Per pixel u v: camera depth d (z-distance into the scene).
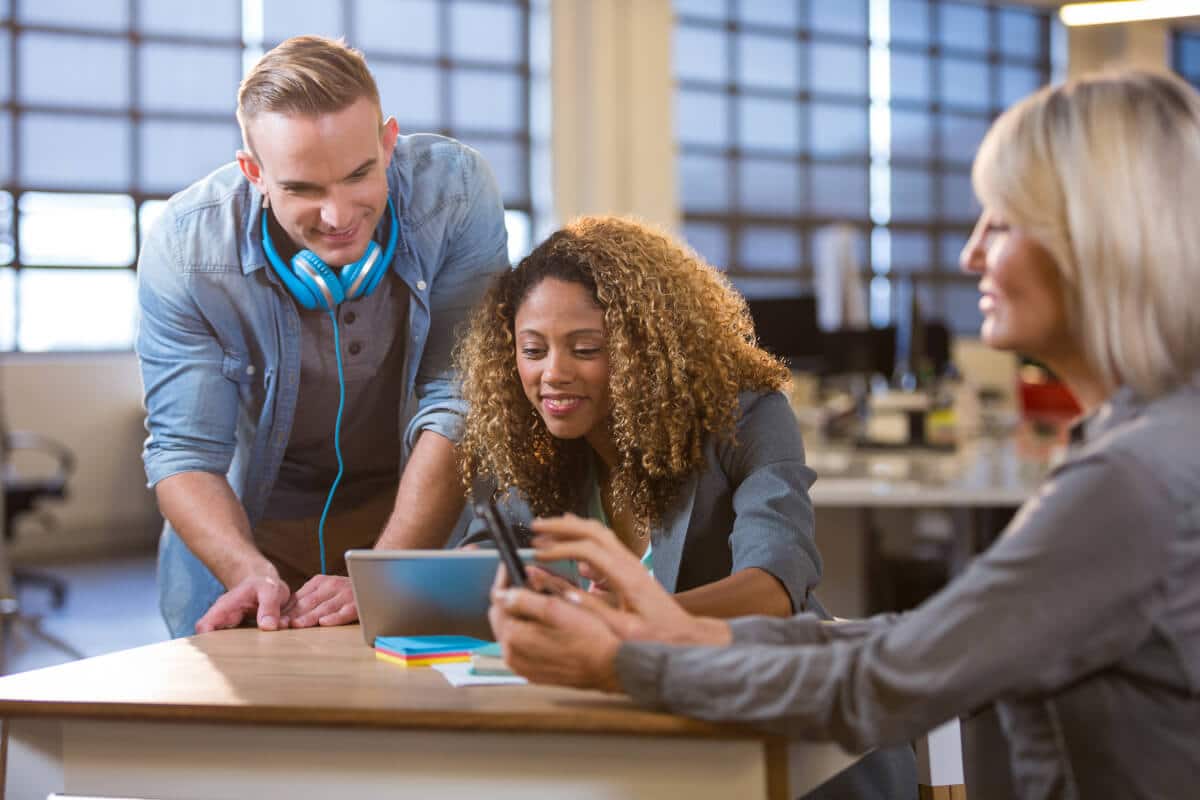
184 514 2.07
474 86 9.91
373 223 1.92
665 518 1.80
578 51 10.13
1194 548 1.07
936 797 1.69
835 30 11.23
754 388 1.83
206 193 2.11
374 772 1.31
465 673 1.45
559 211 10.11
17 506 6.70
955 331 11.72
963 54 11.73
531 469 1.90
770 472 1.74
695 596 1.57
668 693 1.23
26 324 8.75
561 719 1.25
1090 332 1.13
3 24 8.59
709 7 10.73
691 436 1.78
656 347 1.75
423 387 2.28
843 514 4.94
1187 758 1.10
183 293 2.10
